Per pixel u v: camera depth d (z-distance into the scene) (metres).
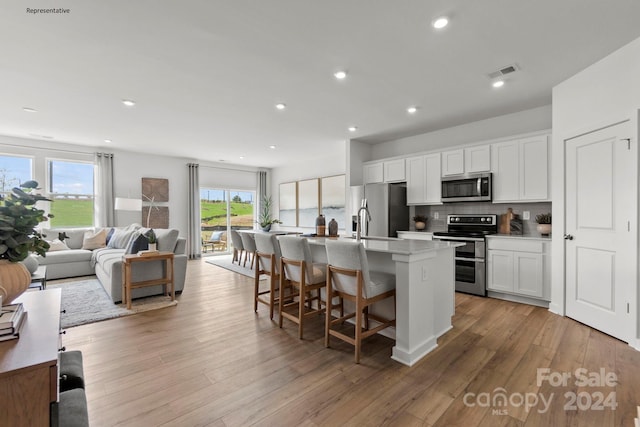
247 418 1.59
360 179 5.69
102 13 1.99
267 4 1.92
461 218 4.52
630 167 2.44
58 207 5.84
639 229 2.38
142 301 3.71
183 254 4.23
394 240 3.25
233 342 2.54
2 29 2.15
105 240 5.65
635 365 2.12
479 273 3.93
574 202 3.00
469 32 2.25
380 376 2.01
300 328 2.63
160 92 3.34
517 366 2.12
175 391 1.84
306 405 1.70
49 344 0.96
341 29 2.20
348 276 2.31
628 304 2.46
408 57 2.61
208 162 7.94
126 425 1.54
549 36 2.30
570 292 3.08
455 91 3.33
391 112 4.03
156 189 6.92
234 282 4.81
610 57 2.57
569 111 3.02
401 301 2.23
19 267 1.29
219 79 3.02
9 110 3.92
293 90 3.29
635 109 2.38
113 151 6.38
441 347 2.45
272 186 9.16
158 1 1.88
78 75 2.92
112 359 2.24
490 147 4.04
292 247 2.71
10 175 5.39
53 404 0.86
